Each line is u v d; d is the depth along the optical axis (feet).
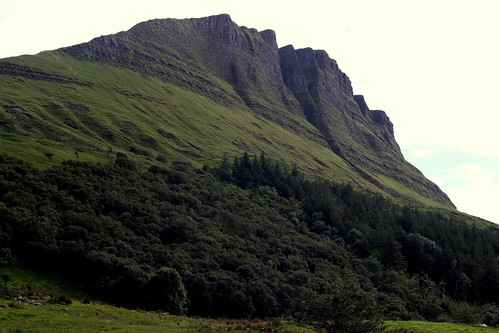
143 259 285.43
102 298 247.50
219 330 158.61
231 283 290.76
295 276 335.47
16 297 187.83
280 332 160.86
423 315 347.36
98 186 352.90
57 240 268.62
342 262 401.08
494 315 320.91
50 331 124.26
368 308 136.77
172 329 153.38
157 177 442.91
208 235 348.18
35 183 308.40
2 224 255.50
